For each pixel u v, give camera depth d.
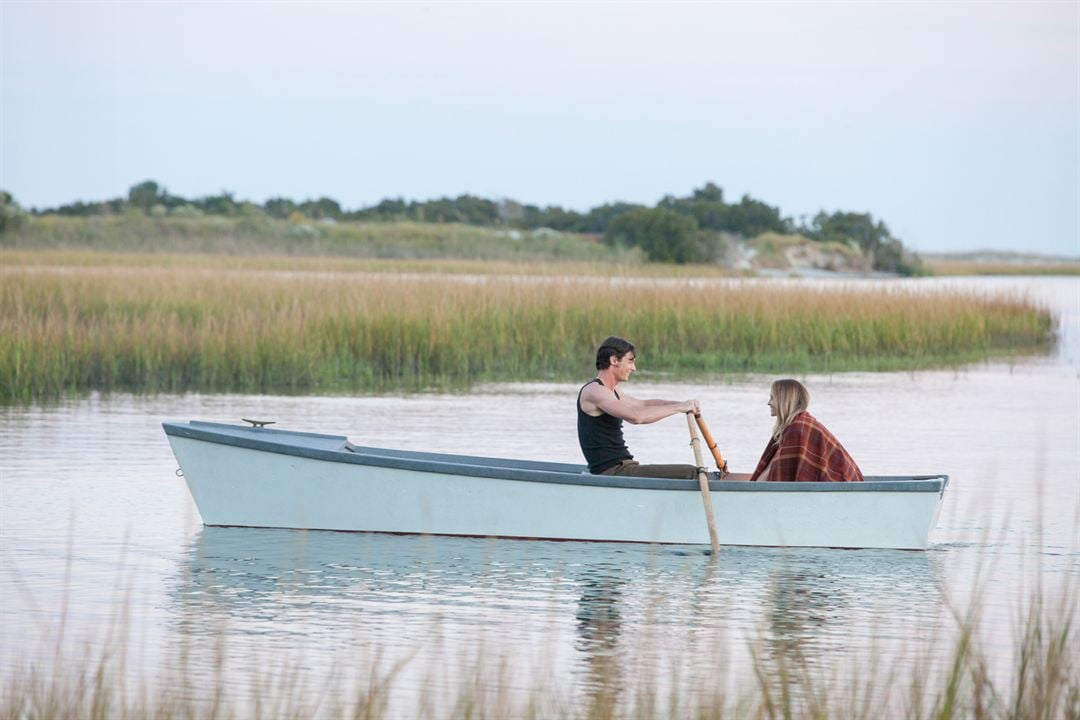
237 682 9.55
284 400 27.45
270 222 119.38
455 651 10.36
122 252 99.81
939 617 11.48
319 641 10.63
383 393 29.05
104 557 13.49
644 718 8.63
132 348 30.64
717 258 115.75
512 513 14.36
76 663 9.88
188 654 10.23
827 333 37.84
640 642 10.70
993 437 22.61
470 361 33.66
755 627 11.15
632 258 110.88
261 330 31.98
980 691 8.70
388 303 35.72
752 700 8.91
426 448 20.56
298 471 14.74
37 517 15.32
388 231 118.38
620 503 14.17
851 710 8.66
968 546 14.31
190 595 12.05
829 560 13.62
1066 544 14.44
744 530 14.06
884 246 127.62
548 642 9.70
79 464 18.98
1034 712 8.35
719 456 14.80
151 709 8.62
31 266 61.31
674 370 35.00
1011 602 11.99
